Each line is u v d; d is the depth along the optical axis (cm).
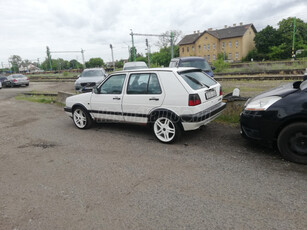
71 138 568
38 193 324
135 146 485
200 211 264
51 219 266
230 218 250
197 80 484
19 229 253
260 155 402
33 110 1017
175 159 408
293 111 349
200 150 441
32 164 425
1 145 546
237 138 494
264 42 6216
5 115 935
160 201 288
